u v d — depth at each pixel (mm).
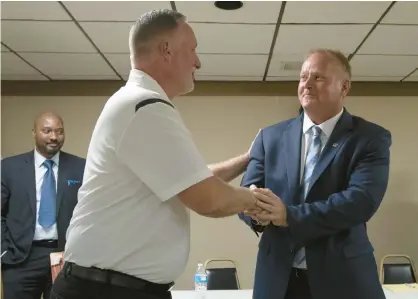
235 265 4199
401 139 4543
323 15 2689
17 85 4492
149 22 1114
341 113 1359
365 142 1287
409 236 4484
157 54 1107
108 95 4527
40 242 2791
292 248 1306
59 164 2963
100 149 1062
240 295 2773
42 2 2498
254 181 1434
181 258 1079
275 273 1323
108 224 1029
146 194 1034
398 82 4535
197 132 4578
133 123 1005
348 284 1245
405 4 2518
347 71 1369
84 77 4383
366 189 1237
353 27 2898
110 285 1020
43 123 2908
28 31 2984
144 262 1030
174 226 1068
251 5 2533
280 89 4531
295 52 3463
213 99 4574
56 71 4125
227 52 3465
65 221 2836
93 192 1057
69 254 1083
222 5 2535
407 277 3816
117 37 3117
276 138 1447
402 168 4527
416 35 3053
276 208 1206
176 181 990
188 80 1164
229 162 1569
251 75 4266
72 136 4516
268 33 3016
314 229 1208
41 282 2779
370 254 1311
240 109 4578
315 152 1350
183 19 1155
